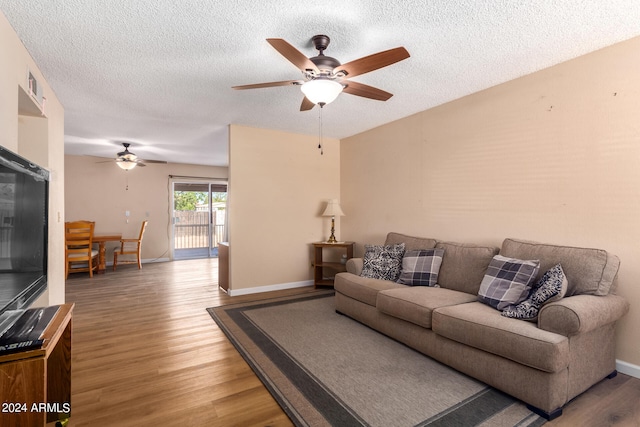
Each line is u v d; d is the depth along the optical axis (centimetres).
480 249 280
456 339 210
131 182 704
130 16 188
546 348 165
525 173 272
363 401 185
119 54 234
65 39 212
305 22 196
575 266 213
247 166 436
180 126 432
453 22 196
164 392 194
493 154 296
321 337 279
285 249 467
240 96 318
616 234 221
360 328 301
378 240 434
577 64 240
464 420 167
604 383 203
